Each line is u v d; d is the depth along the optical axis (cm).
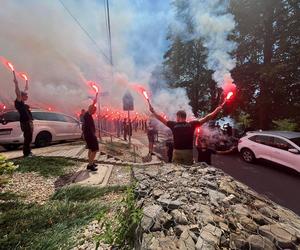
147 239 214
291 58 1363
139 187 326
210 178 348
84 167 682
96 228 322
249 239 213
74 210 372
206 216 242
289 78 1378
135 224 255
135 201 296
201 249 196
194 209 256
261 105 1473
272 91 1443
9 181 512
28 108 712
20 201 417
